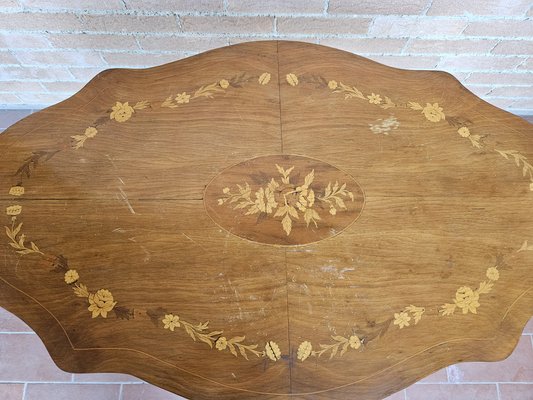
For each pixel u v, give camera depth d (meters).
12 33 1.58
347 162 1.05
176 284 0.89
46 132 1.06
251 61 1.20
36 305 0.86
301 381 0.82
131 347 0.83
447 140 1.11
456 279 0.93
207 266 0.91
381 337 0.86
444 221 0.99
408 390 1.52
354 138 1.09
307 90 1.16
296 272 0.91
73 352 0.82
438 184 1.04
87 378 1.51
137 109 1.11
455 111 1.17
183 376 0.82
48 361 1.53
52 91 1.93
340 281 0.91
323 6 1.50
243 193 1.00
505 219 1.00
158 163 1.03
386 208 1.00
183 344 0.84
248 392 0.81
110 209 0.96
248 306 0.87
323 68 1.21
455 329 0.88
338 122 1.11
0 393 1.48
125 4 1.47
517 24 1.56
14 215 0.94
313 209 0.98
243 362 0.83
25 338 1.57
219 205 0.98
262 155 1.05
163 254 0.92
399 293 0.90
